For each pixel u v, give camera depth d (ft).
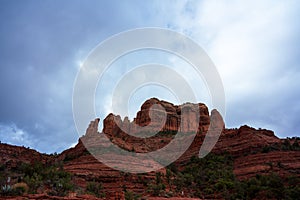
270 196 132.46
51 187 98.99
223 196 136.87
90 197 79.82
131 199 96.22
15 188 78.64
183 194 129.80
